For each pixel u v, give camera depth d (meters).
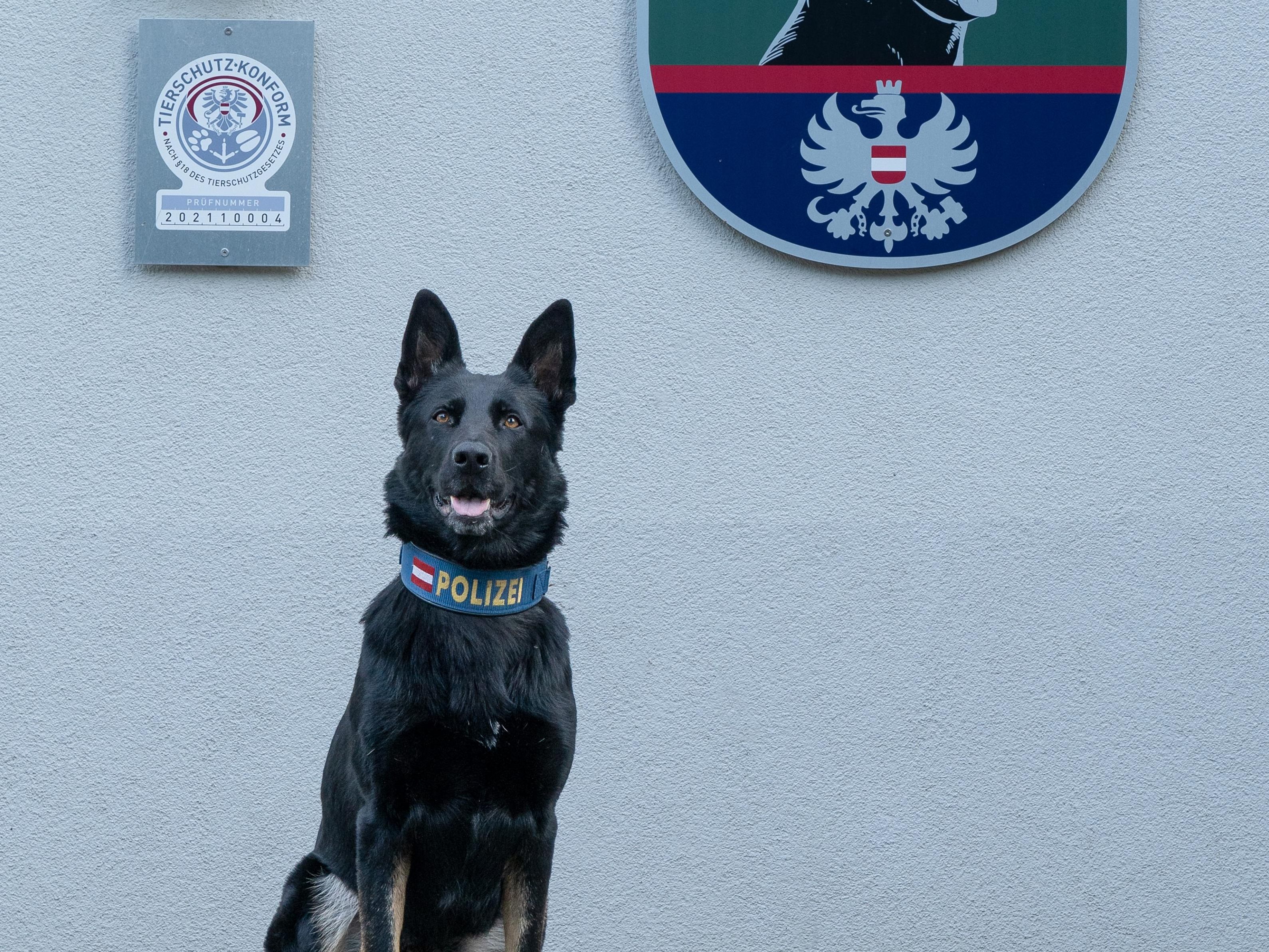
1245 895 4.08
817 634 4.12
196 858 4.02
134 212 4.16
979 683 4.12
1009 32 4.19
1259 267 4.21
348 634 4.08
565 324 3.27
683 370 4.20
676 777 4.09
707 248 4.23
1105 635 4.13
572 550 4.13
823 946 4.07
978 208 4.19
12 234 4.14
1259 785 4.10
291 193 4.14
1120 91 4.18
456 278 4.20
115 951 3.99
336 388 4.15
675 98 4.18
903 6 4.19
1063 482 4.18
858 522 4.16
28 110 4.16
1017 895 4.08
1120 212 4.23
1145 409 4.19
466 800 2.90
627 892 4.06
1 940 3.97
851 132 4.19
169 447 4.11
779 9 4.19
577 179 4.23
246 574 4.09
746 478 4.17
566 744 2.99
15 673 4.02
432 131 4.22
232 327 4.15
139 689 4.04
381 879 2.82
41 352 4.11
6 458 4.07
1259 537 4.15
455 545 3.02
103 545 4.07
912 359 4.20
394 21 4.22
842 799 4.09
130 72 4.20
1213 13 4.23
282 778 4.04
